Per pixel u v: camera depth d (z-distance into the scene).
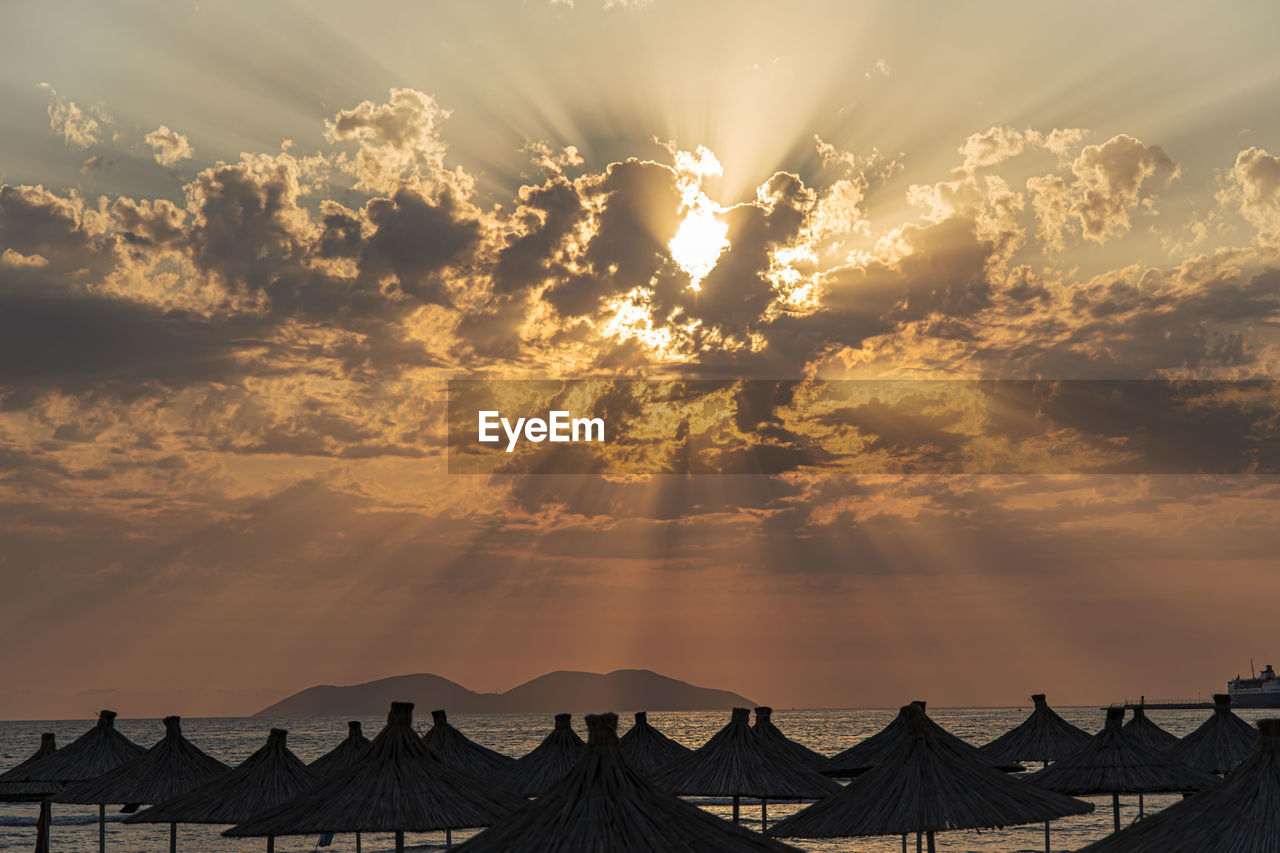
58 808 81.12
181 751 32.03
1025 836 62.50
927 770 21.12
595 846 13.68
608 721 15.09
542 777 33.78
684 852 13.61
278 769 25.48
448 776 19.48
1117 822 31.94
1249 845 13.01
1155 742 39.12
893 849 58.59
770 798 27.50
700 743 162.75
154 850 57.25
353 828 18.11
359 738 33.91
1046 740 39.69
